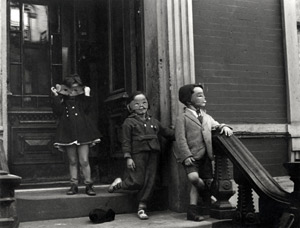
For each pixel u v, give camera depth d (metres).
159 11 5.32
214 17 5.69
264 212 4.21
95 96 6.41
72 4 6.39
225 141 4.54
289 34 6.11
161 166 5.32
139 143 4.87
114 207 5.00
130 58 5.66
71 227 4.26
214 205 4.67
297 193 3.94
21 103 6.01
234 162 4.37
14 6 6.07
